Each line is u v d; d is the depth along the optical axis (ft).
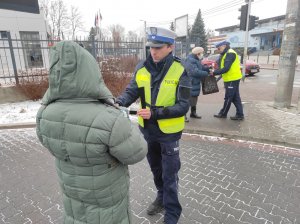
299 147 15.60
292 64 23.30
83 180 5.00
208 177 12.14
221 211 9.66
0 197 10.75
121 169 5.34
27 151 15.43
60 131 4.70
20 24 50.67
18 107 25.18
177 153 8.03
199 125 19.48
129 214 5.94
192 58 19.92
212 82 20.35
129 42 30.48
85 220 5.42
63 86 4.45
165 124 7.63
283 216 9.37
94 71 4.53
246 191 10.96
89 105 4.62
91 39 28.81
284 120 20.56
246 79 50.11
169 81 7.40
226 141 16.88
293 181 11.75
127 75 28.09
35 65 32.09
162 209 9.62
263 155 14.61
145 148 5.28
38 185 11.64
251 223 9.03
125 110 5.23
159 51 7.19
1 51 42.70
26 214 9.66
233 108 24.84
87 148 4.60
